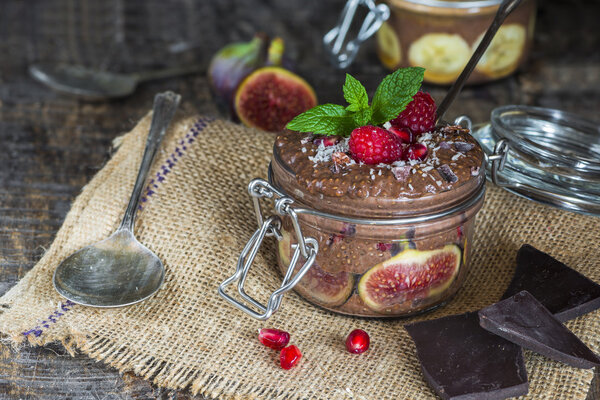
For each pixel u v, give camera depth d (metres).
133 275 0.51
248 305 0.51
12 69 0.71
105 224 0.54
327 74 0.70
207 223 0.53
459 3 0.62
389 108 0.48
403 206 0.46
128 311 0.50
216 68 0.66
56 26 0.78
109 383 0.47
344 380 0.47
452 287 0.49
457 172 0.47
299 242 0.47
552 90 0.68
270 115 0.64
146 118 0.60
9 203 0.57
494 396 0.45
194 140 0.56
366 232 0.46
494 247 0.54
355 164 0.47
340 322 0.50
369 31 0.67
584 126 0.56
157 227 0.53
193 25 0.79
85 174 0.60
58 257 0.53
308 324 0.50
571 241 0.53
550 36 0.75
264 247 0.53
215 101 0.68
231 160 0.56
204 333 0.49
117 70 0.71
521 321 0.47
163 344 0.49
